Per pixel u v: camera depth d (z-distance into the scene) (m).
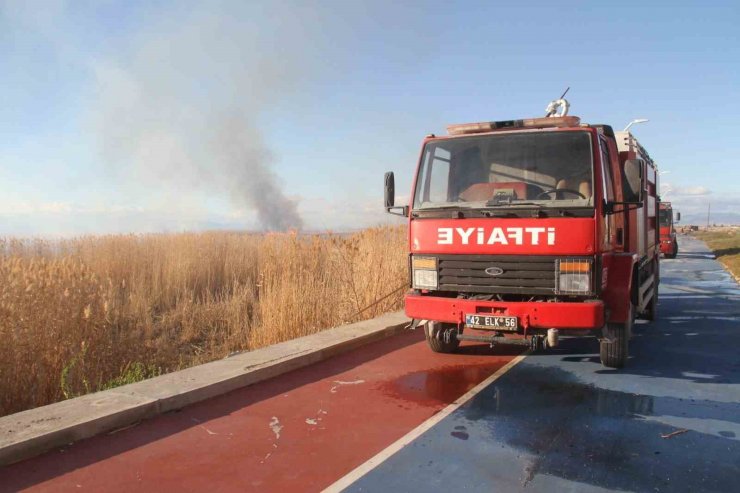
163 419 4.93
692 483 3.76
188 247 13.73
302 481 3.78
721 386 6.07
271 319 8.80
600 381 6.27
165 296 12.04
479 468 3.98
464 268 6.28
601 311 5.81
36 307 6.17
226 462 4.07
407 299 6.59
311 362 6.93
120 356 7.23
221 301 11.98
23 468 3.95
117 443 4.40
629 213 7.43
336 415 5.09
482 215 6.18
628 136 7.90
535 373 6.60
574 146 6.15
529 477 3.85
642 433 4.67
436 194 6.65
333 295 9.91
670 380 6.32
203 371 5.98
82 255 11.97
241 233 15.58
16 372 5.82
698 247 45.28
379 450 4.30
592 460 4.13
